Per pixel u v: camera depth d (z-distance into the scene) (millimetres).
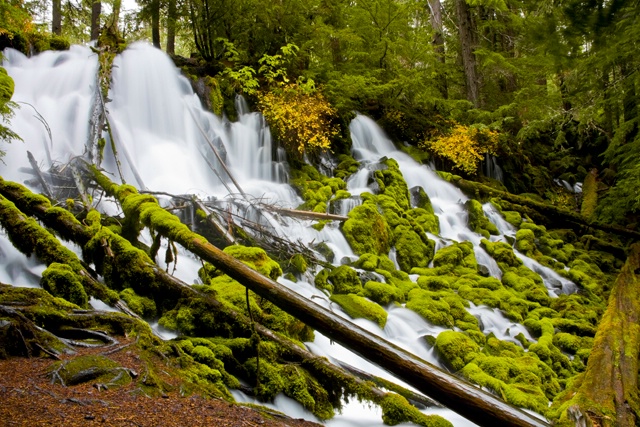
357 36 15859
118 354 4133
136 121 11945
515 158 18391
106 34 13578
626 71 10789
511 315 8891
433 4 21219
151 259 6215
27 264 6301
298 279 8211
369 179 12711
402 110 17312
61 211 6500
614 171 18438
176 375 4090
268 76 13242
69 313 4668
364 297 8242
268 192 11281
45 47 13062
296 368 5078
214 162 11844
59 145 10367
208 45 15508
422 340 7254
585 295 10766
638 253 12312
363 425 4797
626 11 2467
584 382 6059
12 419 2809
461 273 10391
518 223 13969
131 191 7305
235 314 5473
